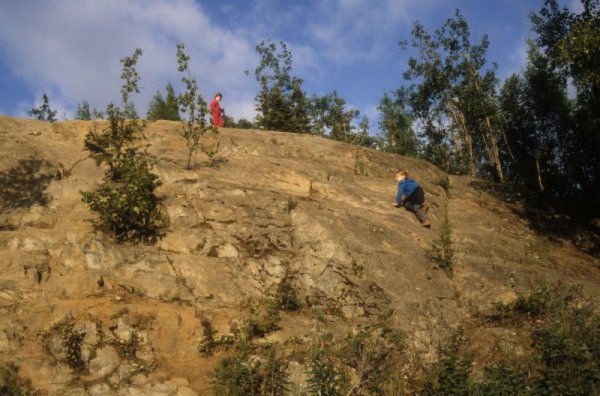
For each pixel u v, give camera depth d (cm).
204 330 808
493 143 2261
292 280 960
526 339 876
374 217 1214
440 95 2439
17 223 986
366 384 749
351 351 784
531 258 1197
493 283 1043
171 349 769
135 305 810
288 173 1342
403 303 946
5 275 834
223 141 1485
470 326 927
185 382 714
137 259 927
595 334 837
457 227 1306
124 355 740
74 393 677
